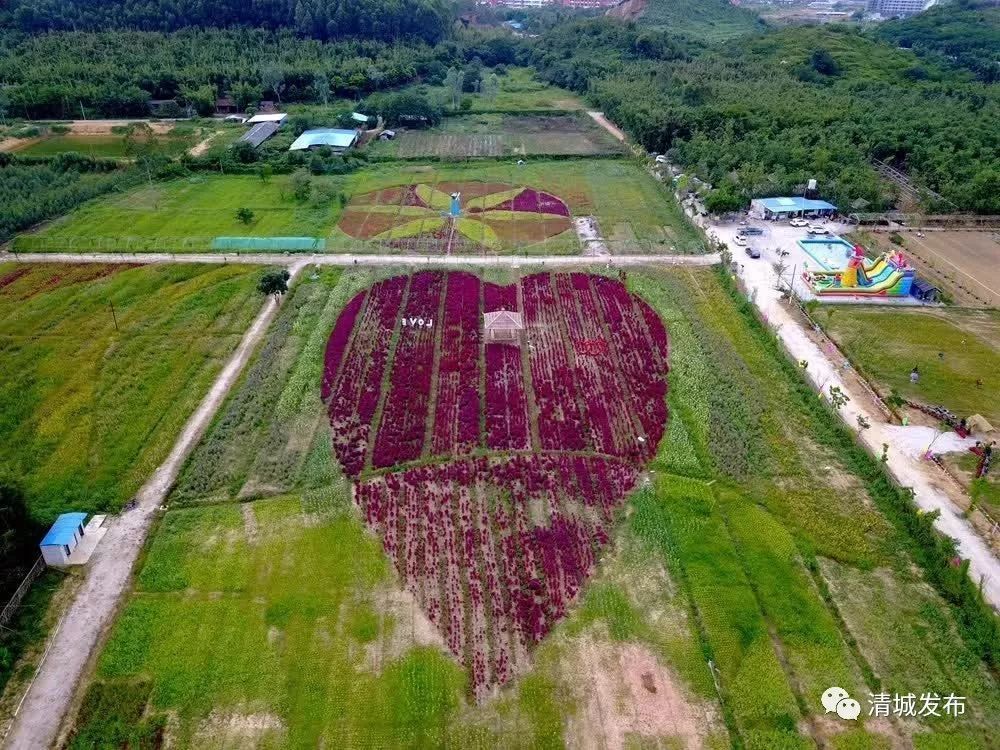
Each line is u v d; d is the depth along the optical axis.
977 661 37.00
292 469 50.22
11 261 80.44
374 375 60.94
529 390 59.53
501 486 48.88
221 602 39.97
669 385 60.31
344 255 84.00
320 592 40.72
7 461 50.31
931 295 73.75
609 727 34.06
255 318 69.88
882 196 96.69
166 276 77.12
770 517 46.31
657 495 48.19
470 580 41.75
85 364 61.38
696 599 40.53
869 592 41.06
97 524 45.34
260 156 115.62
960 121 114.94
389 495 47.97
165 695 35.19
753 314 70.69
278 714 34.44
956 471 49.66
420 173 115.00
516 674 36.47
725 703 35.22
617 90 147.62
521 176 114.31
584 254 85.56
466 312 70.75
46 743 33.09
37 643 37.69
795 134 112.62
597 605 40.25
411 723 34.06
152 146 118.00
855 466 50.59
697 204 100.69
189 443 52.72
